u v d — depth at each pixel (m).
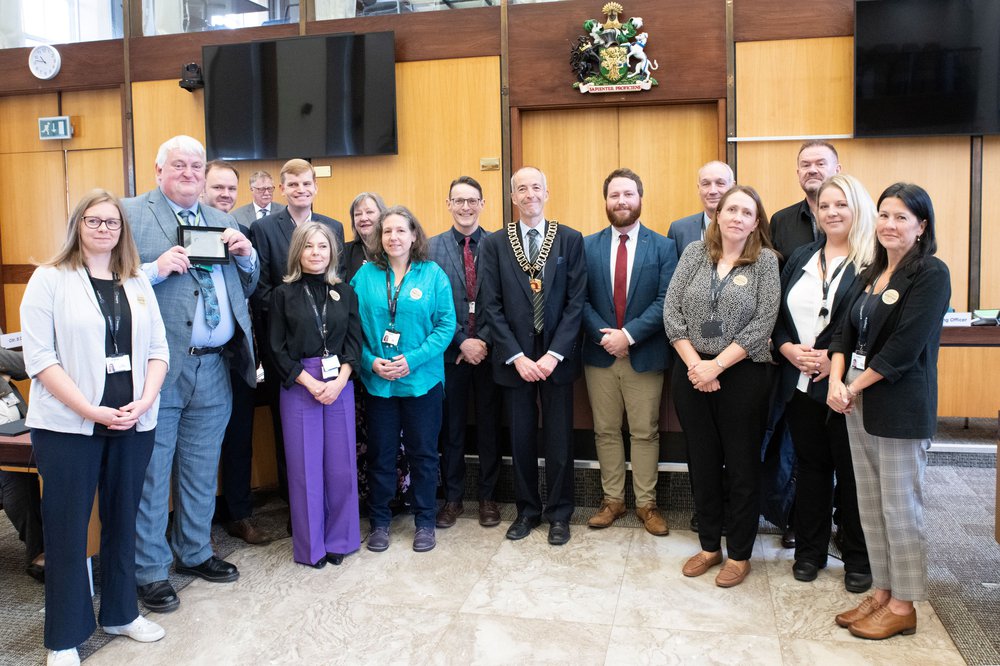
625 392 3.31
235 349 2.91
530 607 2.59
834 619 2.47
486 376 3.40
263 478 3.83
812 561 2.78
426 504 3.18
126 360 2.27
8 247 6.39
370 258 3.19
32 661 2.29
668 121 5.21
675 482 3.58
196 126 5.74
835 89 4.92
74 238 2.22
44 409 2.17
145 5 5.76
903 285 2.24
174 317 2.67
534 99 5.22
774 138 4.99
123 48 5.81
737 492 2.73
